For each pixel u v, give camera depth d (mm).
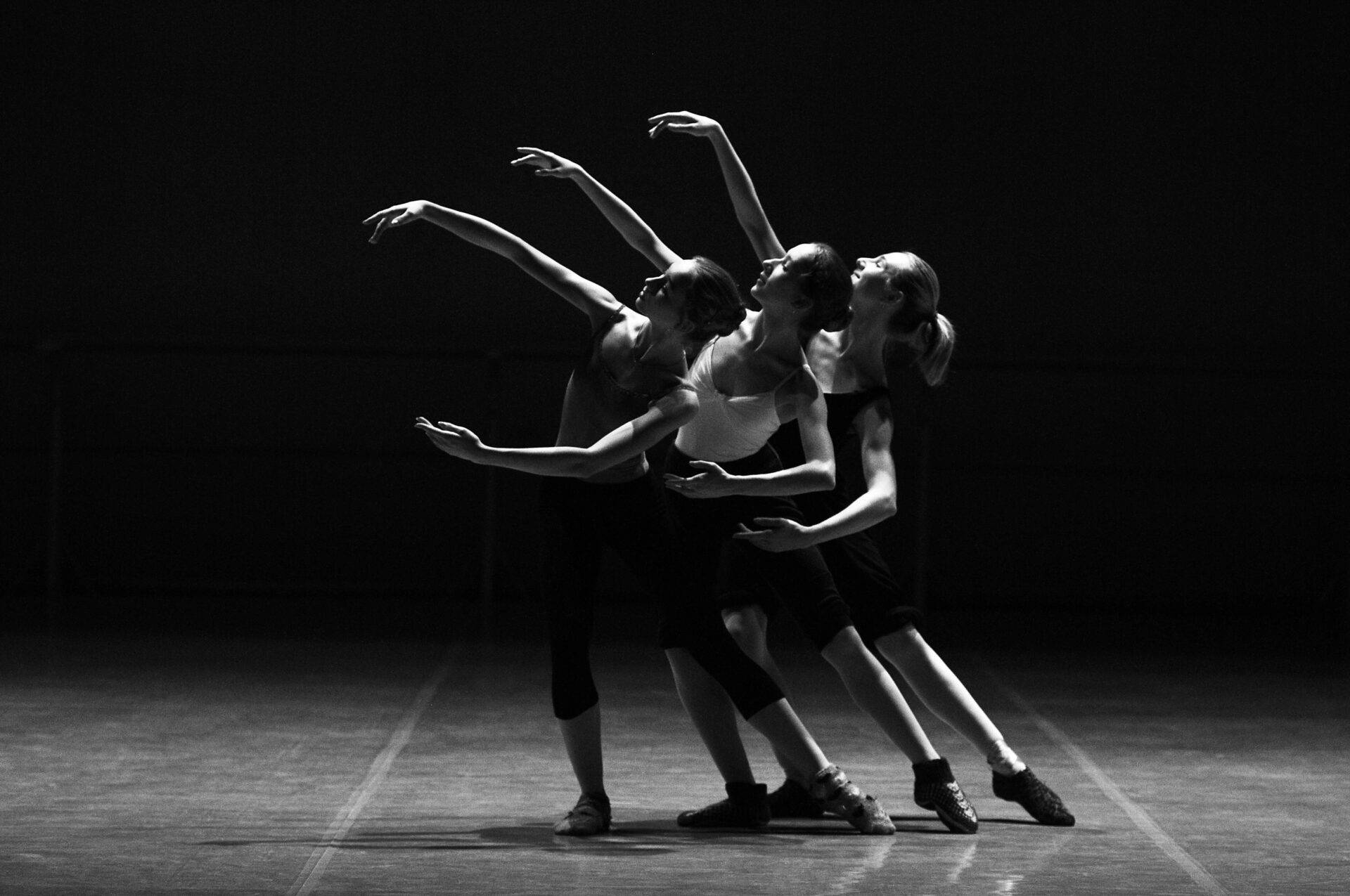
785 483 5887
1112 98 14805
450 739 8227
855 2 14742
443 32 14695
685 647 6379
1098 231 14828
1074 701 9805
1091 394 14836
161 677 9961
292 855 5711
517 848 5910
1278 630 13594
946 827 6414
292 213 14711
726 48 14719
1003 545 14875
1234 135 14742
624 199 14695
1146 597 14781
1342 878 5660
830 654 6457
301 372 14711
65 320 14672
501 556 14664
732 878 5480
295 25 14648
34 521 14602
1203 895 5391
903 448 14742
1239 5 14711
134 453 14602
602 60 14695
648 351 5945
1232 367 14531
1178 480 14789
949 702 6539
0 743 7832
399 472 14742
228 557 14711
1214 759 8070
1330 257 14742
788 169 14789
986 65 14789
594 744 6242
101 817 6297
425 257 14758
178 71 14617
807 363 6504
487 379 14258
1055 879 5559
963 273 14859
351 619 13125
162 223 14688
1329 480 14625
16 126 14602
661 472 14242
